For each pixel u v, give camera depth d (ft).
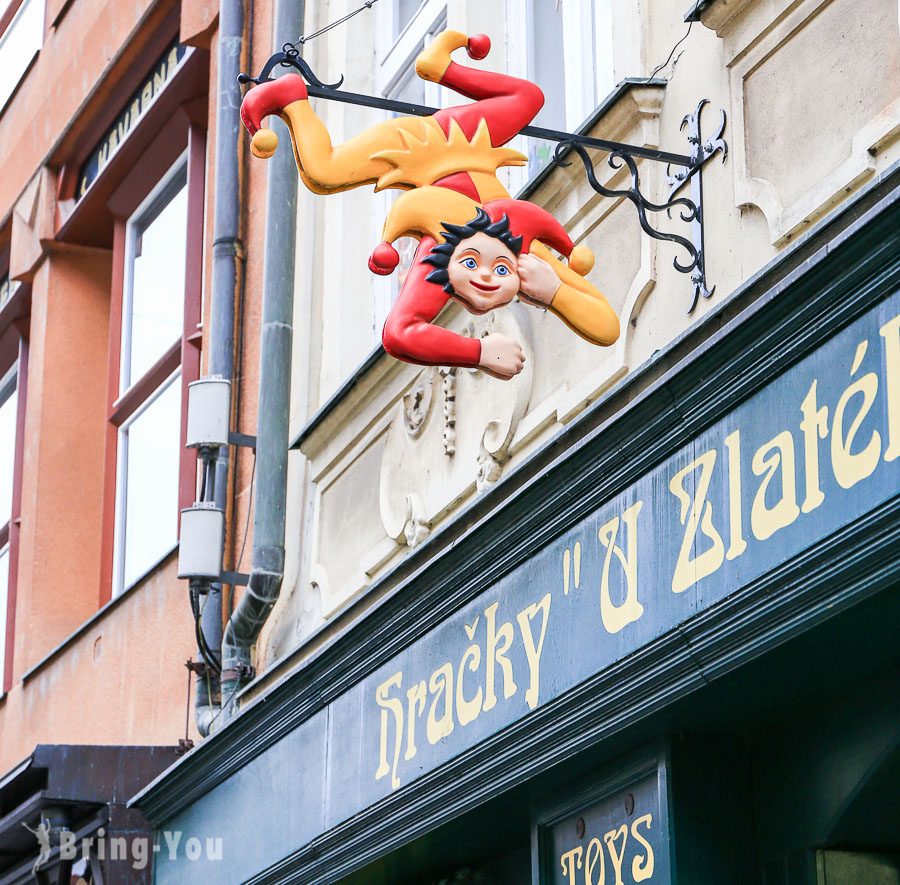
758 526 15.97
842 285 14.98
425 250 18.70
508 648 19.90
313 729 24.52
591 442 18.19
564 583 18.94
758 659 16.22
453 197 18.76
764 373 15.99
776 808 17.90
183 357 37.17
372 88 30.86
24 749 40.93
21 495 45.29
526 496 19.35
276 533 28.99
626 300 20.83
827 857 17.53
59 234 44.24
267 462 29.25
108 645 36.91
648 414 17.40
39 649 41.86
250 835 25.89
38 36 47.88
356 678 23.35
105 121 42.75
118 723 35.86
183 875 27.86
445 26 28.63
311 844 23.94
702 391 16.67
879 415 14.64
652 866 18.10
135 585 35.91
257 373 31.73
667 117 20.54
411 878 23.77
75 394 43.86
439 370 25.30
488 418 23.56
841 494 14.98
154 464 39.60
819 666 16.53
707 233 19.53
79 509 43.04
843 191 17.39
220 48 33.53
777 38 18.80
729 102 19.45
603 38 23.43
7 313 47.34
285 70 30.60
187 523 29.63
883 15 17.31
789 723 17.89
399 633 22.25
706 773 18.13
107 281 44.78
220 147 33.04
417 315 18.43
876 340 14.75
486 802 20.17
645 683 17.46
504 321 23.39
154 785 28.43
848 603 14.96
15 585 45.44
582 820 19.45
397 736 22.16
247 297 32.55
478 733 20.26
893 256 14.49
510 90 19.44
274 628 29.45
